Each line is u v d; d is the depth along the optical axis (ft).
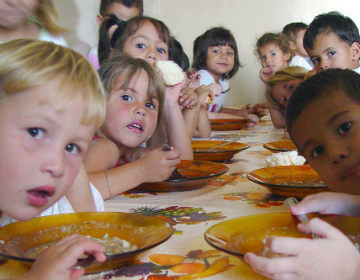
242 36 17.40
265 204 3.25
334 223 2.25
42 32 5.61
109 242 2.27
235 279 1.88
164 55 7.35
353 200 2.37
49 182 2.01
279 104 8.96
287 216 2.37
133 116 4.62
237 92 17.98
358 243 2.03
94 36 13.46
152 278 1.91
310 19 16.83
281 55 14.33
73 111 2.06
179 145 5.55
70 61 2.23
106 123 4.64
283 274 1.60
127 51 7.08
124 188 3.69
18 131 1.97
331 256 1.59
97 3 13.48
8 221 2.68
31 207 2.05
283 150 5.41
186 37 17.79
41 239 2.35
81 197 3.09
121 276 1.94
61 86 2.04
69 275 1.71
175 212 3.10
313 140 2.88
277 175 3.94
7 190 2.01
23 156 1.97
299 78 8.71
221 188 3.87
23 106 1.97
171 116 5.60
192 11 17.54
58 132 2.03
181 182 3.73
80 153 2.20
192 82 9.40
